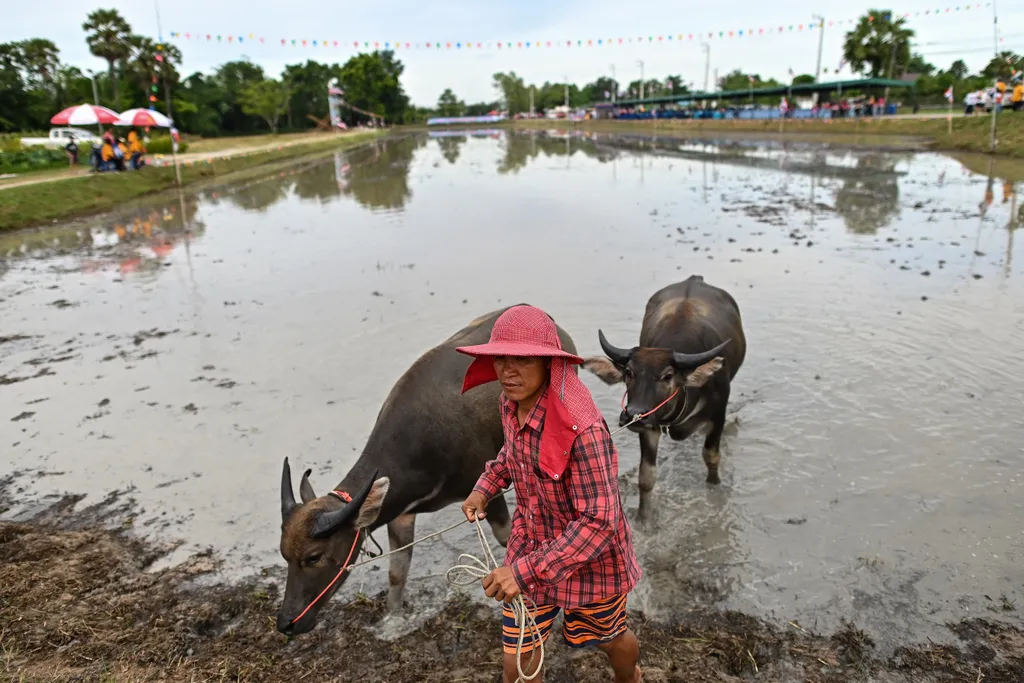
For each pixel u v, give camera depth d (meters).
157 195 25.98
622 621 3.08
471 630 4.54
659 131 59.34
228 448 6.82
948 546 5.07
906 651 4.21
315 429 7.11
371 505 3.76
